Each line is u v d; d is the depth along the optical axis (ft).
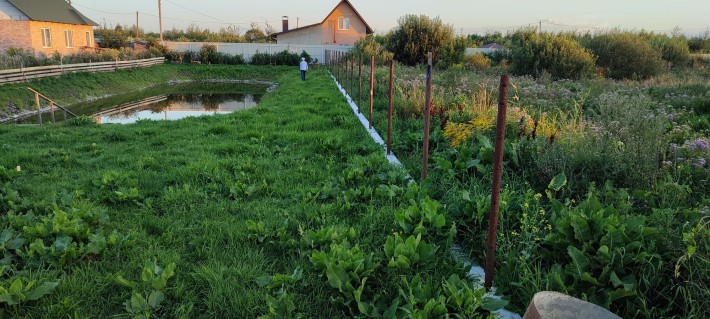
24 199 16.33
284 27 166.50
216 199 17.19
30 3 103.40
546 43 72.33
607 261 9.74
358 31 153.89
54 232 12.94
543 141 17.79
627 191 14.71
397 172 18.69
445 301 9.47
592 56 74.33
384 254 11.98
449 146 22.15
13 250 12.35
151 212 15.74
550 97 38.55
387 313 9.36
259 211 15.69
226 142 27.78
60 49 110.42
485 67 87.86
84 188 18.39
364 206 15.90
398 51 93.66
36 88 67.10
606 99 26.16
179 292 10.50
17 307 9.87
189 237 13.66
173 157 23.86
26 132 31.68
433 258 11.29
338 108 40.50
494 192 10.27
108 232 14.03
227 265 11.91
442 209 13.65
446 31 92.22
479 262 12.19
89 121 36.81
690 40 131.85
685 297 8.93
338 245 11.52
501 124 9.96
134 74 100.22
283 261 12.15
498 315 9.61
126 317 9.80
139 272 11.59
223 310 10.06
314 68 121.08
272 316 9.56
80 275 11.25
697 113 35.22
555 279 9.62
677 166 16.15
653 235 10.39
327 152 24.63
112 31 192.85
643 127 17.38
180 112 62.08
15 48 91.25
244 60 132.98
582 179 15.61
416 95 35.04
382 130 28.50
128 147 26.73
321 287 10.67
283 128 32.60
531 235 11.62
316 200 17.03
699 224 9.80
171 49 133.18
